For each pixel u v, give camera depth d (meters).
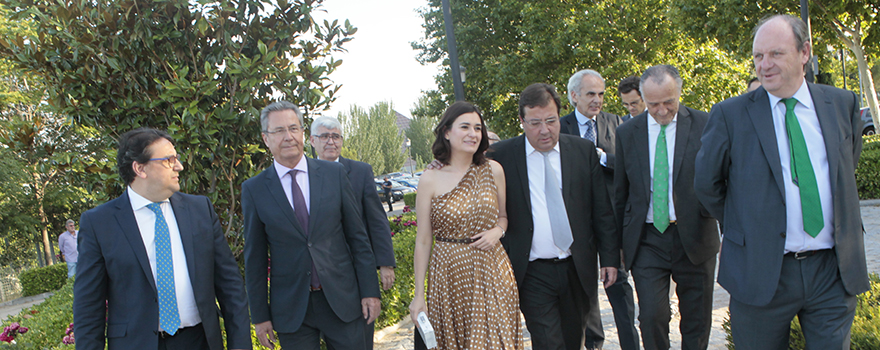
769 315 2.49
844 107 2.43
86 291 2.49
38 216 18.92
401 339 5.16
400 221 9.84
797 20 2.32
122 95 4.57
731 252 2.60
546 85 3.03
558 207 3.10
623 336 3.91
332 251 3.06
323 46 5.07
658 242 3.32
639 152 3.37
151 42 4.44
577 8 16.23
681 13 13.38
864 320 3.00
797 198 2.38
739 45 13.56
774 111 2.45
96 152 15.96
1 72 15.64
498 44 19.05
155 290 2.56
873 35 13.36
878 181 10.45
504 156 3.19
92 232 2.55
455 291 2.89
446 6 7.80
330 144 4.16
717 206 2.68
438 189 2.91
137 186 2.60
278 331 3.02
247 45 4.97
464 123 2.81
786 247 2.43
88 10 4.41
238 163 4.99
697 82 15.96
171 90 4.36
